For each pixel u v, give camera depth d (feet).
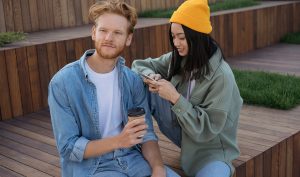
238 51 20.99
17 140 10.71
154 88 6.86
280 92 13.55
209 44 6.96
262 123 11.33
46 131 11.34
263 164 9.41
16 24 16.40
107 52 6.07
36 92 13.05
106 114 6.30
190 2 6.78
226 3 22.88
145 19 19.54
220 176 6.96
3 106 12.34
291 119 11.66
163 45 17.33
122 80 6.38
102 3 6.19
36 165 9.15
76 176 6.23
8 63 12.33
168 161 8.79
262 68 17.84
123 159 6.36
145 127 5.90
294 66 18.04
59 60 13.52
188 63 6.97
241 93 13.28
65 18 18.02
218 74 6.84
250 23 21.52
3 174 8.75
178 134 7.80
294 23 24.77
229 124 7.22
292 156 10.55
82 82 6.18
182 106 6.67
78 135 6.19
